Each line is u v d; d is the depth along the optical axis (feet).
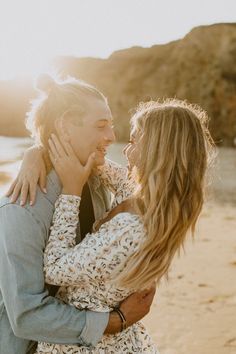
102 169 7.44
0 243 6.01
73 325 6.01
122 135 246.06
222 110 212.64
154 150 6.03
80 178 6.24
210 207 42.45
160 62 257.96
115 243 5.97
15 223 5.96
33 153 6.41
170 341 14.65
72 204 6.17
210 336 14.94
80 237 6.71
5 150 144.87
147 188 6.04
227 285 19.92
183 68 239.71
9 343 6.24
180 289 19.43
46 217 6.16
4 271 5.94
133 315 6.33
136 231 5.97
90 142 6.44
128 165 6.63
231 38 229.45
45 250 6.11
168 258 6.12
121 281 6.01
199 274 21.45
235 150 162.91
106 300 6.23
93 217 7.16
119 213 6.21
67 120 6.39
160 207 5.92
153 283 6.45
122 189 7.09
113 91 263.70
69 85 6.55
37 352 6.34
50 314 5.95
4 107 314.55
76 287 6.26
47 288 6.35
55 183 6.30
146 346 6.89
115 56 280.72
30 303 5.87
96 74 276.62
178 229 6.07
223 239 28.86
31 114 6.64
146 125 6.14
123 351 6.49
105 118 6.50
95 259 5.95
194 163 6.15
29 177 6.18
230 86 215.10
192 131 6.16
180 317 16.55
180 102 6.78
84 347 6.27
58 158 6.22
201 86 224.74
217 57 224.94
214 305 17.65
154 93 245.04
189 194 6.10
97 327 6.09
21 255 5.91
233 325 15.79
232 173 77.30
